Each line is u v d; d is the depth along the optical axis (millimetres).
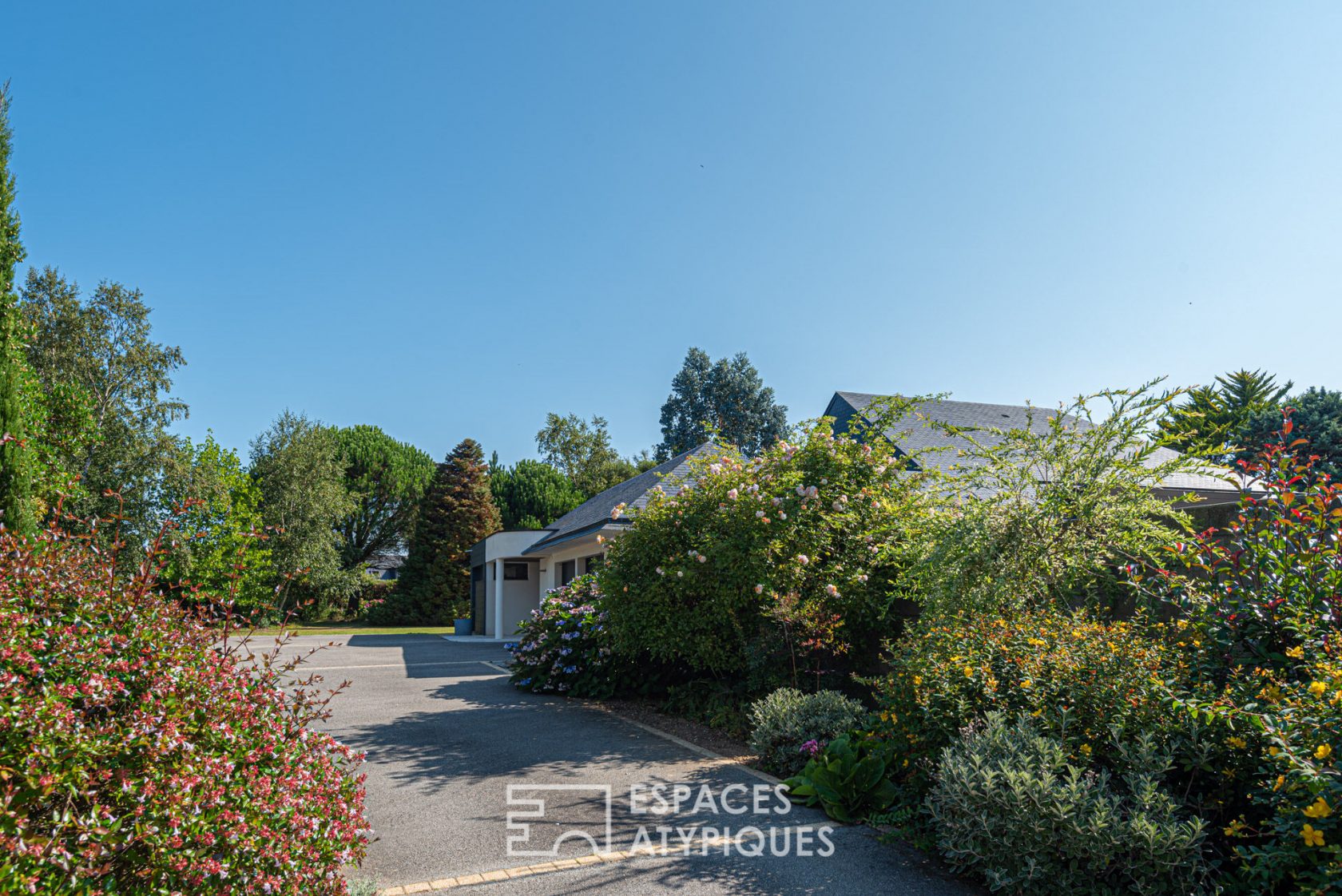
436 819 5062
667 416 50188
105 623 2998
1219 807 3701
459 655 18031
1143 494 5879
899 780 5273
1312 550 4297
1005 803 3764
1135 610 5508
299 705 3621
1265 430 24812
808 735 6172
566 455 54031
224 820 2625
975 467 6926
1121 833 3512
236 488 25781
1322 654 3771
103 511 21547
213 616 3676
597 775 6133
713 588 8391
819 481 8383
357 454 45250
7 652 2453
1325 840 3031
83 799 2535
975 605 5820
